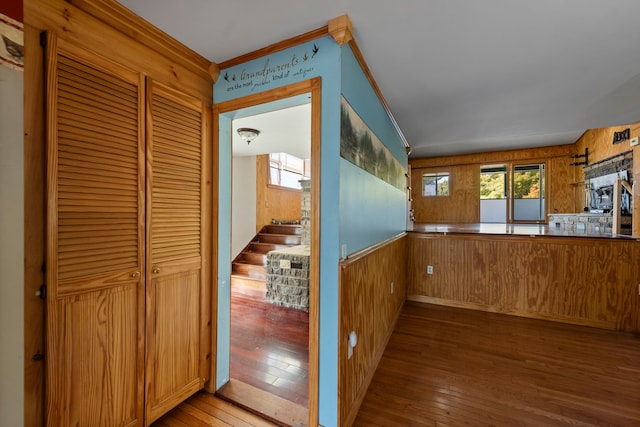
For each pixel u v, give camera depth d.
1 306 0.76
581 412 1.63
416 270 3.74
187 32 1.43
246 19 1.33
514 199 5.72
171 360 1.55
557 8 1.28
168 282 1.54
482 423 1.55
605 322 2.87
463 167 6.18
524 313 3.20
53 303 1.06
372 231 2.05
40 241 1.03
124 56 1.29
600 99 2.38
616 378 1.97
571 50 1.63
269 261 3.59
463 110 2.66
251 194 5.32
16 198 0.78
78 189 1.13
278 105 1.66
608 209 3.84
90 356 1.19
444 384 1.90
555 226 4.62
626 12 1.29
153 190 1.43
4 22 0.76
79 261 1.14
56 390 1.07
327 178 1.41
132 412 1.35
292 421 1.56
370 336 1.94
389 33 1.47
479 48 1.62
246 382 1.92
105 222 1.23
